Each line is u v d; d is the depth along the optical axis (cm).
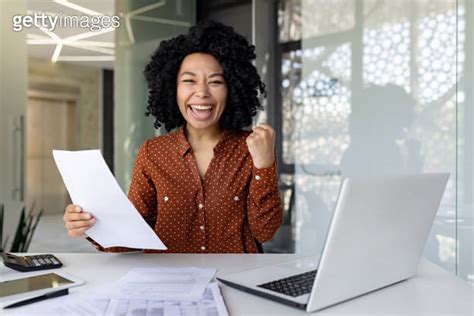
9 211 346
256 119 335
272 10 332
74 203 116
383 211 84
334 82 310
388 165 289
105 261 120
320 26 314
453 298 89
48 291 92
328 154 313
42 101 835
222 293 92
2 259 124
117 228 113
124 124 352
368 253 86
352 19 301
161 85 168
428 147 274
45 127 841
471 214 261
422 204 94
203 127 154
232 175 151
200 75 152
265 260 121
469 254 261
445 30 266
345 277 83
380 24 290
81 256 126
